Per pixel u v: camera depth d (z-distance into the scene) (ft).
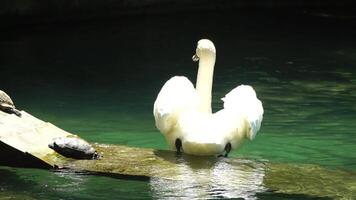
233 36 80.38
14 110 33.01
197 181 29.04
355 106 48.39
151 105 48.47
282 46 74.54
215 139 31.14
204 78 33.22
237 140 32.17
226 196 27.78
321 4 107.76
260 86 55.06
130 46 72.23
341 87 54.85
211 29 84.99
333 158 36.09
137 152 32.09
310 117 45.27
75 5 87.66
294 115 45.73
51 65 61.87
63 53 67.46
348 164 34.94
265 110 47.09
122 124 42.91
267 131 41.60
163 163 30.76
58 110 46.37
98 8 90.22
